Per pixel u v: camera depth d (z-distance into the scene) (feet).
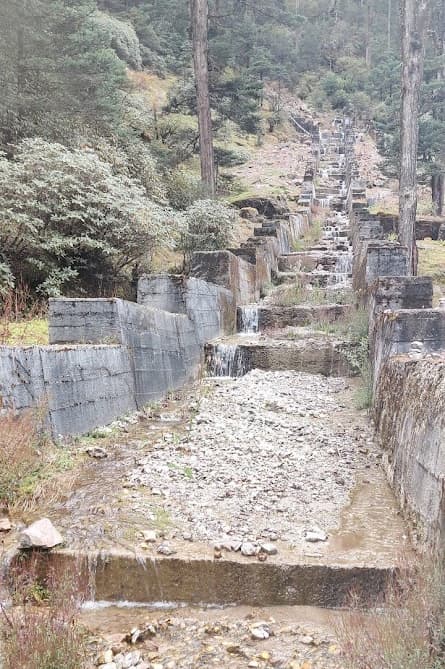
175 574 12.80
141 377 25.71
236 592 12.69
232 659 10.70
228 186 81.46
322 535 14.08
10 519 14.55
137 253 37.81
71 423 19.66
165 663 10.61
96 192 33.83
